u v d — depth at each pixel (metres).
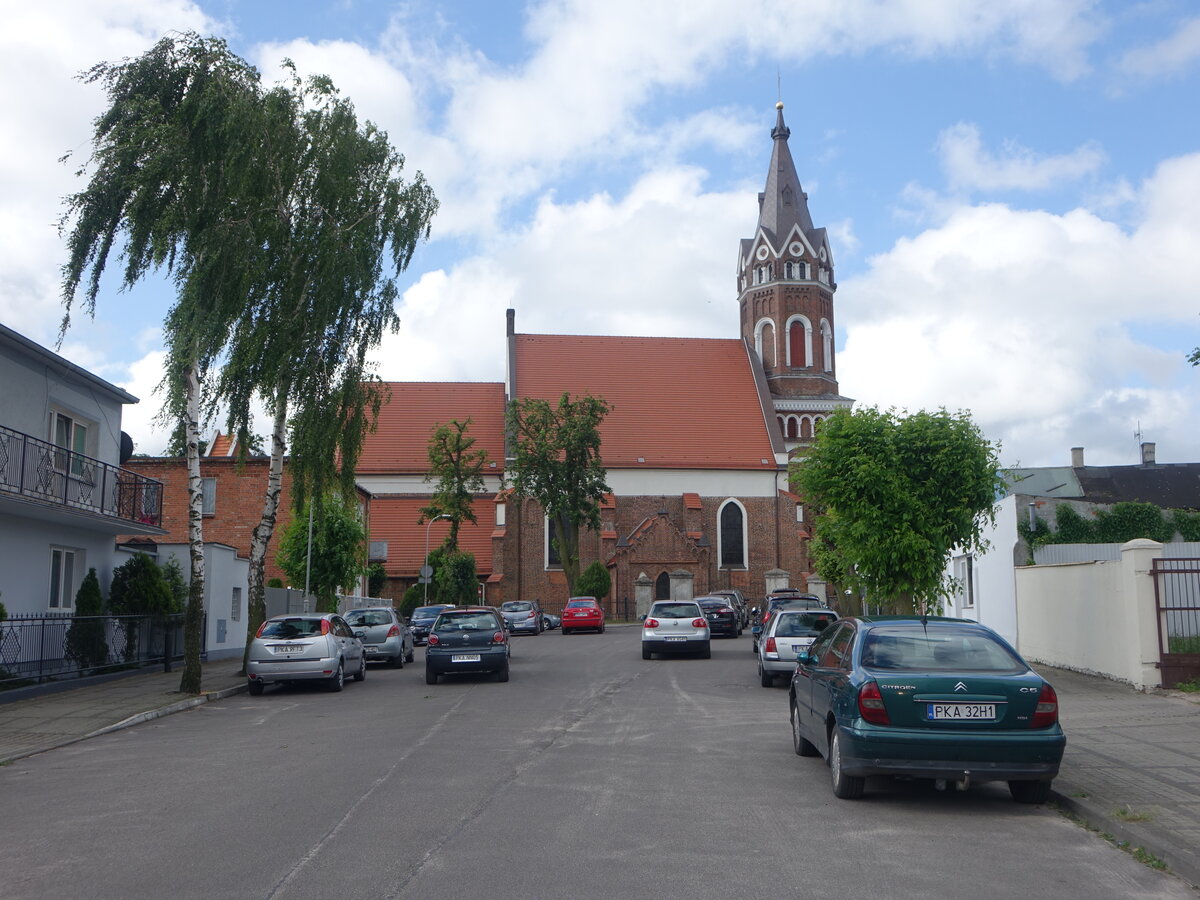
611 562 60.00
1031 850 7.14
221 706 17.59
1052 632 21.25
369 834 7.50
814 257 70.00
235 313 19.62
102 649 20.58
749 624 49.94
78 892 6.09
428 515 53.03
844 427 19.42
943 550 19.31
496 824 7.81
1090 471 53.28
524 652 31.47
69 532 22.17
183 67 19.52
